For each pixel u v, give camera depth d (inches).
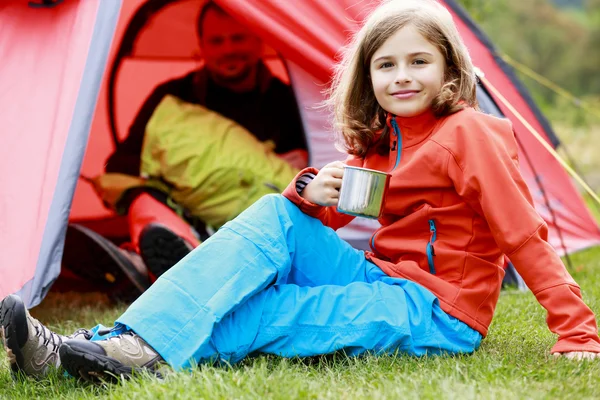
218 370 71.1
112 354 72.1
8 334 75.1
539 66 922.7
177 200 139.1
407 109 81.1
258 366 75.6
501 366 72.3
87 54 114.7
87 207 183.9
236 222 77.3
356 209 75.5
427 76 80.5
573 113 522.0
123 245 139.5
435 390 65.3
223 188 138.1
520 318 103.0
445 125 80.3
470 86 83.7
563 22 973.2
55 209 105.7
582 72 903.7
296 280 81.6
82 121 110.3
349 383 71.5
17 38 126.8
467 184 77.4
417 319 78.4
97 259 133.3
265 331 76.6
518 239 75.6
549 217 165.9
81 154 109.1
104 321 114.6
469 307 80.0
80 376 74.1
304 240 80.4
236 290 74.5
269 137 160.2
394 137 84.7
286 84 162.6
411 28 80.8
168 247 122.5
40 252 103.6
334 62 130.0
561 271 75.4
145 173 140.2
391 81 81.3
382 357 77.3
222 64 159.2
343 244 84.0
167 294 74.0
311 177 81.4
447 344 79.0
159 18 185.0
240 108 162.2
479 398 62.7
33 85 120.0
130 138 159.8
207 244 76.0
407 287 80.1
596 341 74.0
